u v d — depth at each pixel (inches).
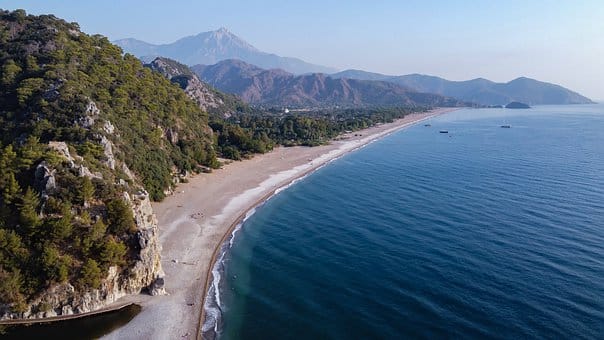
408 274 2512.3
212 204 4023.1
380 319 2076.8
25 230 2156.7
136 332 2014.0
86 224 2289.6
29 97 3526.1
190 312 2191.2
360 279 2487.7
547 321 1993.1
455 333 1937.7
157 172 4121.6
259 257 2874.0
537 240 2923.2
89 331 2000.5
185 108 6028.5
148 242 2351.1
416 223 3373.5
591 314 2033.7
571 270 2471.7
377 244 2987.2
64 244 2203.5
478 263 2603.3
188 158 5108.3
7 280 2005.4
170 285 2452.0
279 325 2073.1
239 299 2325.3
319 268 2664.9
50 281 2068.2
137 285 2317.9
